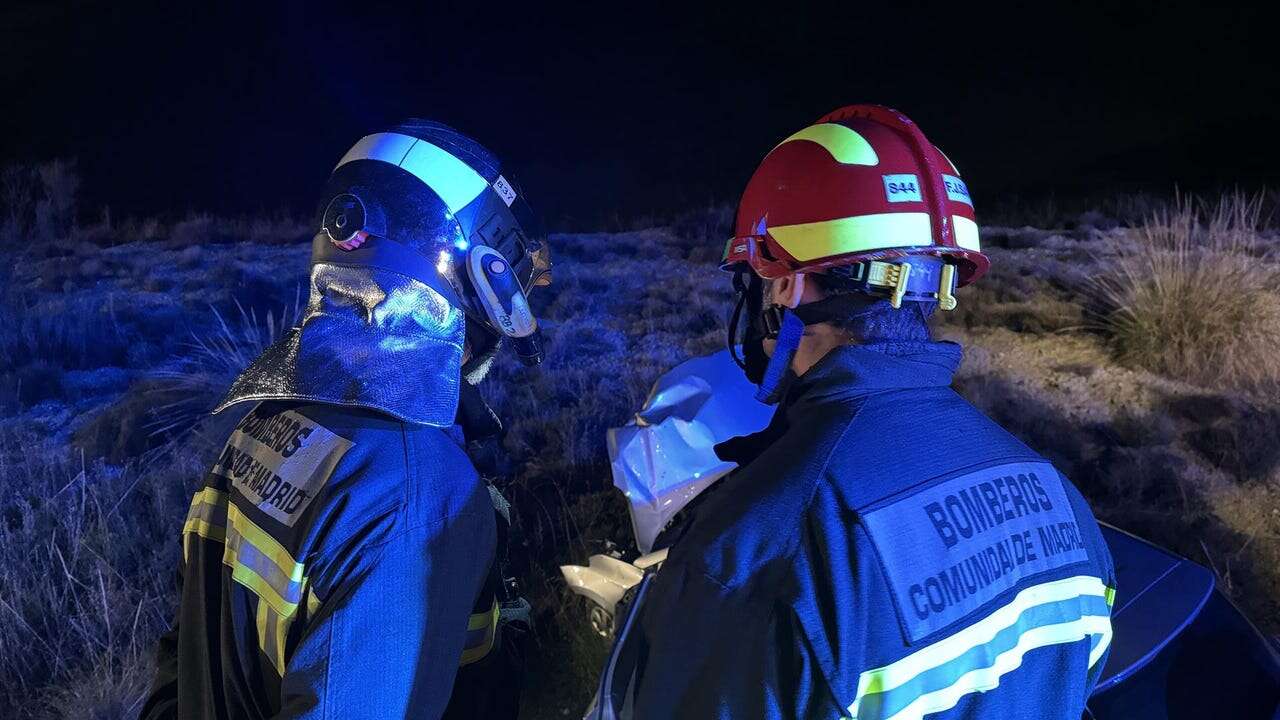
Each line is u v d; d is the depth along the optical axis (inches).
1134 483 159.3
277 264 399.2
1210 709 74.3
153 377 225.5
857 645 43.1
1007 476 51.5
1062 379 211.6
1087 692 55.6
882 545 44.6
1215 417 187.2
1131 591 83.0
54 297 341.1
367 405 51.1
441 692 50.9
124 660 125.6
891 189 53.9
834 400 50.8
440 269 55.9
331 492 49.7
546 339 260.2
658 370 225.9
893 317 54.5
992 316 257.0
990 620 46.9
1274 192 398.6
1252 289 217.0
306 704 45.8
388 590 48.2
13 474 180.9
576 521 159.5
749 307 64.7
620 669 54.2
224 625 53.6
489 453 185.0
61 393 242.5
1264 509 154.3
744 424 116.4
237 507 53.7
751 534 45.6
